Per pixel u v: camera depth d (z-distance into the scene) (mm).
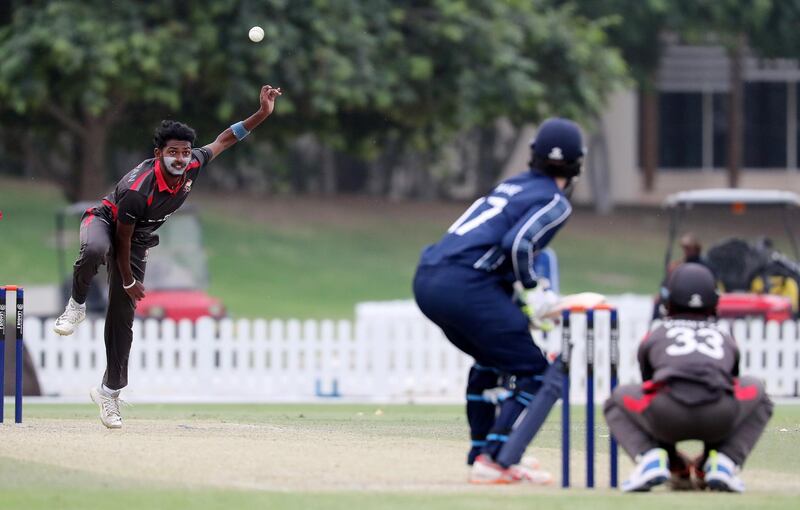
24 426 36688
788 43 141875
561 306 27469
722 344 27297
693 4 138500
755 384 27312
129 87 86312
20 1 88812
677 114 168250
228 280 124688
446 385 69938
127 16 86375
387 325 69812
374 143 104500
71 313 33781
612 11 136500
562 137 27297
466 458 31531
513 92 95125
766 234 152750
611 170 169125
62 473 27938
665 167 169250
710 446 27391
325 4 89500
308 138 161750
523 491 26625
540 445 35875
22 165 163375
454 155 167625
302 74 90000
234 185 168625
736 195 79875
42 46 84562
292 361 70000
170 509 23656
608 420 27500
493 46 94062
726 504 24734
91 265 32594
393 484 27594
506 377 28344
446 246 27359
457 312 26922
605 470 30984
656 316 65875
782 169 168375
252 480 27750
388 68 92438
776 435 38656
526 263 26391
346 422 42656
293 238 143875
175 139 32125
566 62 98875
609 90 102688
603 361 68438
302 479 28031
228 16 88188
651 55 149750
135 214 32406
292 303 117250
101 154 93875
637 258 142625
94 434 34656
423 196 169625
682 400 26562
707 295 27812
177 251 88062
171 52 85938
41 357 68312
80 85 85375
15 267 123438
